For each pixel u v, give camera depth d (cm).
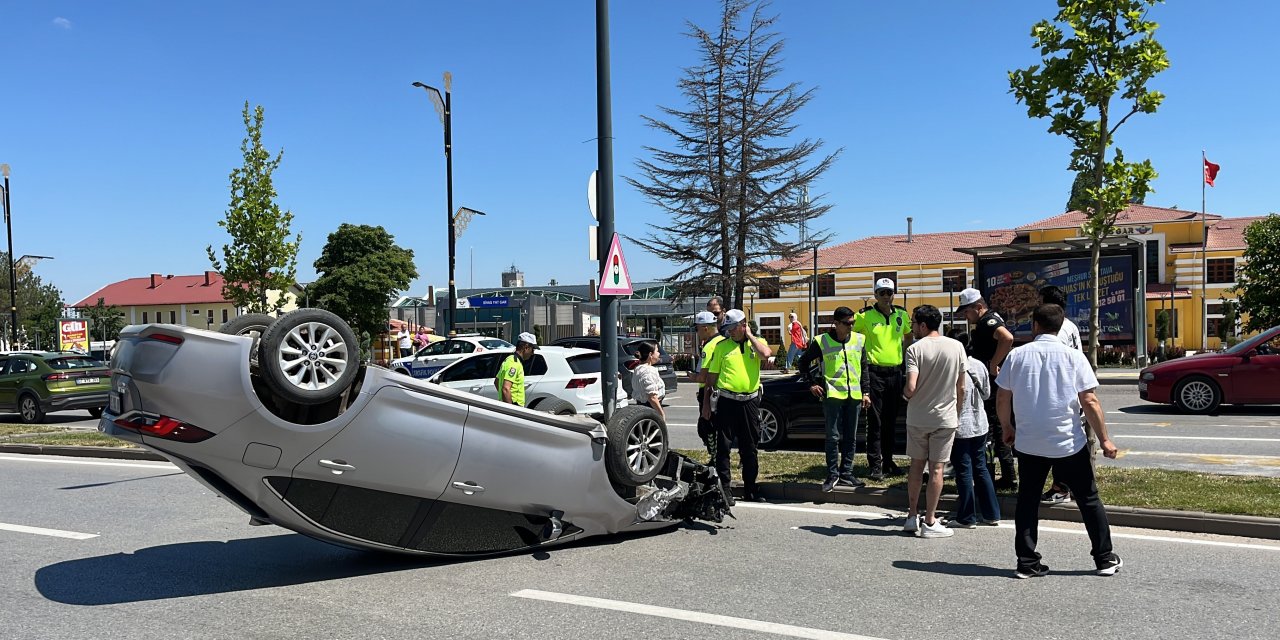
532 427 606
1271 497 698
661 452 683
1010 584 536
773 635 452
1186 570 557
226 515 799
